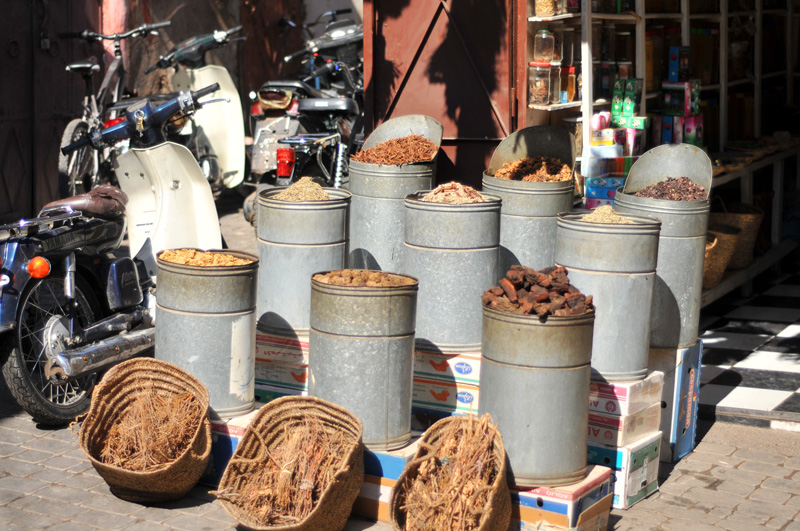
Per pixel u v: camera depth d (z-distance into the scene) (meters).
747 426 4.92
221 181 9.69
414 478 3.54
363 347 3.67
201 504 3.86
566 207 4.78
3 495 3.86
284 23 11.95
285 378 4.40
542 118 5.93
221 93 9.56
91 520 3.67
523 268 3.65
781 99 9.22
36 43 8.46
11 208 8.32
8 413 4.82
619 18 6.00
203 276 3.90
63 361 4.42
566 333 3.44
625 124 6.00
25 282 4.39
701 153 4.87
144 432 3.83
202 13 11.12
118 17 9.55
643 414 4.05
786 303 7.21
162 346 4.04
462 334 4.11
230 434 3.95
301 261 4.30
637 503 4.01
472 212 4.03
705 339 6.28
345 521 3.57
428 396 4.20
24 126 8.43
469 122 5.70
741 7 8.12
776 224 7.93
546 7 5.63
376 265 5.05
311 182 4.48
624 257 3.88
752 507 3.97
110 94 9.25
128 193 5.41
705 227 4.39
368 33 5.84
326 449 3.61
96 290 5.04
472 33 5.61
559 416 3.49
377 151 5.21
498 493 3.35
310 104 8.34
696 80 6.63
